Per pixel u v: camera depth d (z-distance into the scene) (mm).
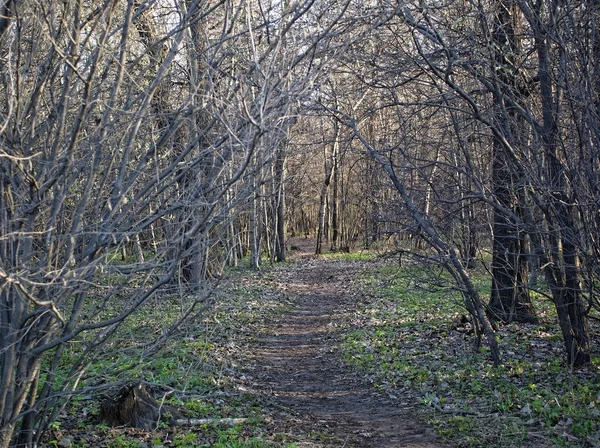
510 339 12094
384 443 7781
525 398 8758
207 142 5633
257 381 11234
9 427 4977
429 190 10430
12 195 5129
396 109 10828
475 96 10516
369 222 12195
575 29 7168
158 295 6191
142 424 7535
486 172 10102
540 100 9164
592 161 6992
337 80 10156
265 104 4871
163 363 9781
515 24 9766
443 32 9773
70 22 5305
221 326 14945
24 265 4609
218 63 5660
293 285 26250
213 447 7016
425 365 11383
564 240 7914
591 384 8883
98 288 5664
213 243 5676
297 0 5688
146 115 5402
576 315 9555
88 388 5570
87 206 5504
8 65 4699
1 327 5062
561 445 6984
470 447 7418
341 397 10445
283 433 7957
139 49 6484
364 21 7086
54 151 4934
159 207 5453
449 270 10586
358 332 15211
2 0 4914
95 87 5668
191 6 5367
